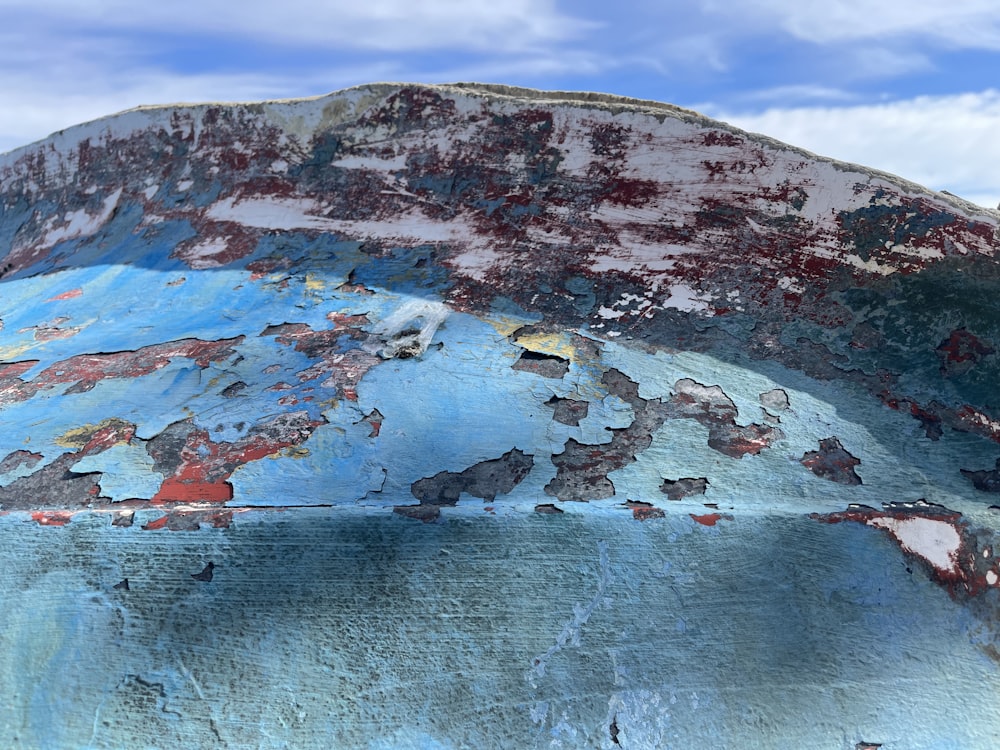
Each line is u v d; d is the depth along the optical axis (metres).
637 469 2.55
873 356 3.02
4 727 2.01
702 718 2.14
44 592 2.20
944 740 2.17
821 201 3.28
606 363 2.95
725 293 3.23
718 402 2.81
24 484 2.50
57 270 4.13
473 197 3.64
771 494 2.53
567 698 2.13
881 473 2.64
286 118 3.95
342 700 2.06
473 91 3.69
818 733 2.16
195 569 2.21
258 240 3.79
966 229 3.11
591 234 3.46
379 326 3.12
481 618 2.19
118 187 4.39
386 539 2.27
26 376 3.11
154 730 2.01
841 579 2.37
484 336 3.07
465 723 2.07
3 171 5.09
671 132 3.44
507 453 2.56
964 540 2.45
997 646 2.34
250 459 2.51
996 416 2.82
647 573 2.31
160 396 2.85
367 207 3.76
